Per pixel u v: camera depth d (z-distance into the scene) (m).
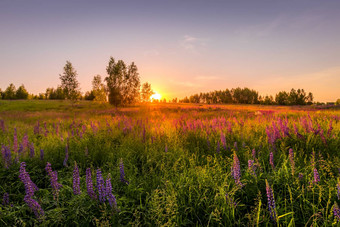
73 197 3.37
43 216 2.76
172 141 6.74
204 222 3.04
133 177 4.18
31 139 8.51
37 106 48.72
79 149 6.05
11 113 30.58
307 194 3.28
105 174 4.45
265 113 18.31
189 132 7.76
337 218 2.59
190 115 19.75
